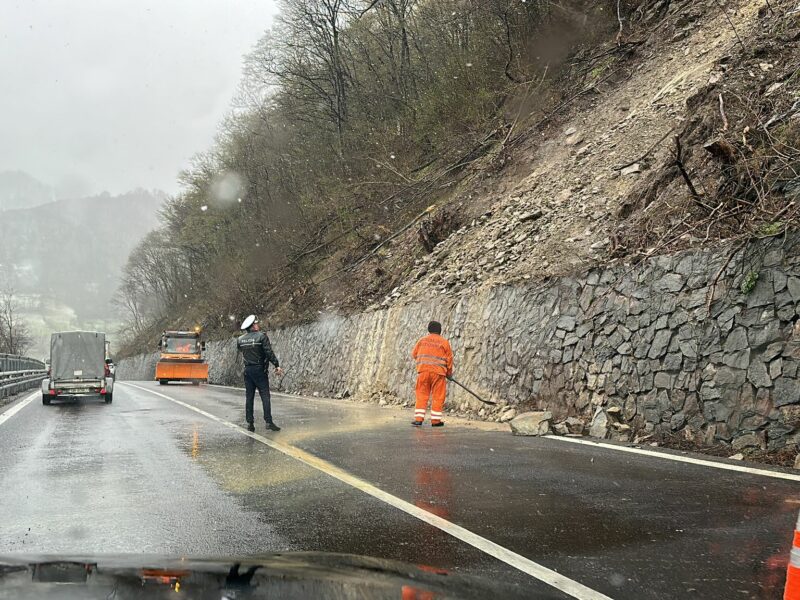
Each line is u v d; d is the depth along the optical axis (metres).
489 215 19.12
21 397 24.30
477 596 2.12
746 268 8.52
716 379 8.48
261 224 41.03
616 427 9.65
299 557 2.46
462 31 27.62
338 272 28.17
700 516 5.17
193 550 4.55
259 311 36.78
